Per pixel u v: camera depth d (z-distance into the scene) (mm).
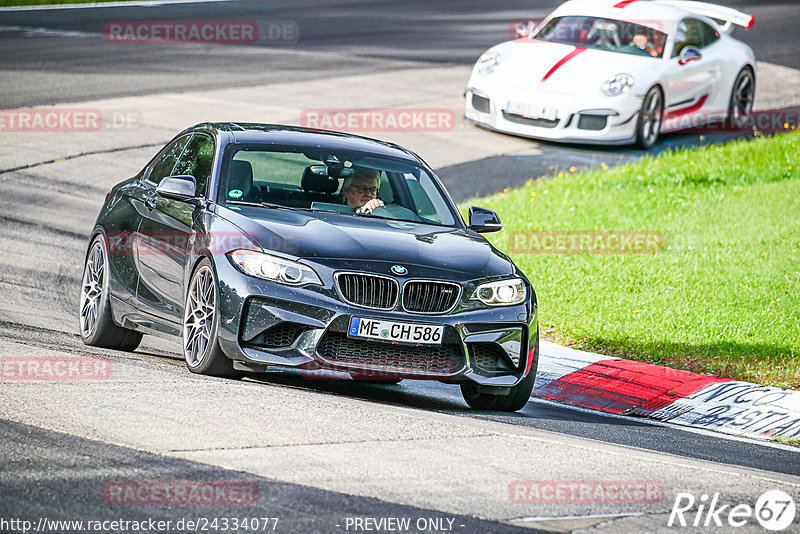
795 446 27078
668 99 63656
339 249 25609
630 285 40250
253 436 20562
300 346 24750
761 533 17938
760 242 45438
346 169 29375
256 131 30328
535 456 21391
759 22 107625
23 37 91250
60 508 16344
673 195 52562
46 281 38906
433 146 61469
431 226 28734
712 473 21797
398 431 22109
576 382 31141
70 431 20016
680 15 66750
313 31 99750
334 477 18625
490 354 26266
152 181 31531
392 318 24922
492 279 26375
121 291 29969
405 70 82000
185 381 24719
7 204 49594
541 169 58094
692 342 34812
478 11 113375
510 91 61906
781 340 34969
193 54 86438
